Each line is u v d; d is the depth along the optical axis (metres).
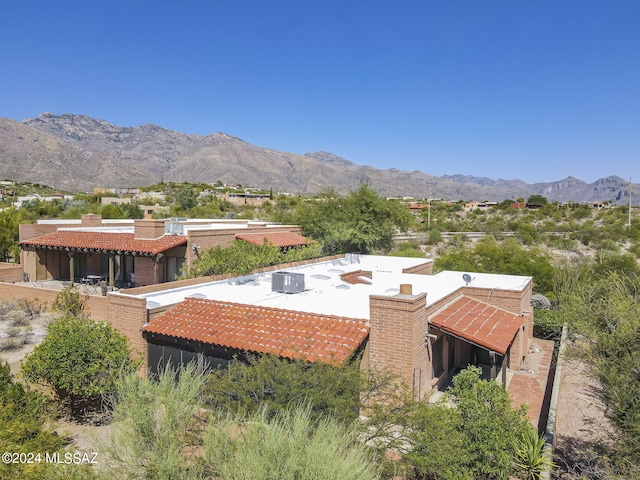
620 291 14.29
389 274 23.33
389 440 8.95
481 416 8.80
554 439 11.23
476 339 13.25
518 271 30.77
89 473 7.42
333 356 10.85
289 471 6.36
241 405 8.98
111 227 36.56
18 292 23.73
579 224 78.81
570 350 14.55
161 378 9.32
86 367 12.42
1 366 12.02
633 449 8.74
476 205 136.38
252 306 14.40
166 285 17.67
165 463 6.99
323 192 44.19
